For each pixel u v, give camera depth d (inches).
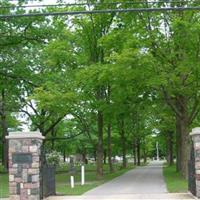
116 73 1179.9
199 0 1146.0
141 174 1706.4
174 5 1196.5
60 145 2935.5
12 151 779.4
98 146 1486.2
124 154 2452.0
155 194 872.9
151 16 1214.3
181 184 1101.1
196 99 1270.9
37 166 775.1
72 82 1412.4
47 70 1670.8
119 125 2236.7
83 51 1453.0
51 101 1349.7
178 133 1734.7
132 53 1133.7
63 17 1453.0
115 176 1592.0
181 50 1191.6
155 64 1170.6
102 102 1370.6
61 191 966.4
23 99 1879.9
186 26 1129.4
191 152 844.6
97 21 1414.9
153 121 2165.4
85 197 837.8
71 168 1785.2
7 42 1475.1
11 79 1635.1
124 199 790.5
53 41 1429.6
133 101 1341.0
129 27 1233.4
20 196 767.7
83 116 1507.1
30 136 775.7
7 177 1569.9
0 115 2220.7
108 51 1322.6
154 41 1200.8
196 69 1169.4
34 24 1453.0
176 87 1224.2
